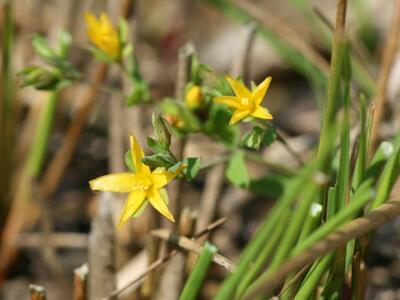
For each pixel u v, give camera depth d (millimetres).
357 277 145
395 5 168
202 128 166
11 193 210
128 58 182
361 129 142
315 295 148
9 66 203
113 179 140
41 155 202
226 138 167
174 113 169
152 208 185
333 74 138
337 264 139
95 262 170
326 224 127
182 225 167
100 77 205
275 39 213
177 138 172
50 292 206
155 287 176
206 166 167
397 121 205
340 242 127
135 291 183
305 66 213
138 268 193
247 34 201
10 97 207
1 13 208
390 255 203
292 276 140
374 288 198
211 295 202
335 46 138
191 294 132
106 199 167
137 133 209
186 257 171
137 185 139
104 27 172
